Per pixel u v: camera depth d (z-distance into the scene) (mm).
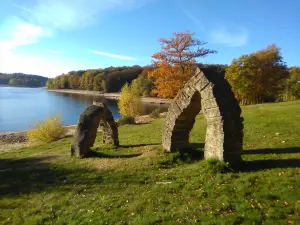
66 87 164250
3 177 11461
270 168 8656
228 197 6828
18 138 30141
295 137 12695
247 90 43906
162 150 12227
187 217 6094
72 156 13859
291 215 5602
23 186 10133
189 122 11602
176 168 10195
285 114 20469
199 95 10375
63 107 65875
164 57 31844
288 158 9523
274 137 13289
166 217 6207
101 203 7602
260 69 43156
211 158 9414
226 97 9266
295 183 7070
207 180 8297
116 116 49000
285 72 45031
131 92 38406
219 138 9125
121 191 8484
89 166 11789
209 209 6348
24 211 7730
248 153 10836
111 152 14078
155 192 7945
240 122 9164
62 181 10281
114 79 121562
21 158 15711
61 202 8094
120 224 6227
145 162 11102
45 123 26156
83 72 163125
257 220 5574
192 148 12305
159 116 36844
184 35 31234
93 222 6457
